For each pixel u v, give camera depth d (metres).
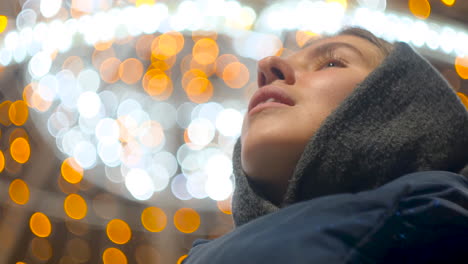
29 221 2.29
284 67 0.96
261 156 0.86
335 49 0.99
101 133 2.53
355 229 0.57
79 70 2.36
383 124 0.83
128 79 2.52
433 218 0.60
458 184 0.69
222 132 2.74
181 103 2.76
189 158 2.74
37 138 2.32
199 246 0.91
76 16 1.87
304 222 0.62
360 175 0.81
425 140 0.84
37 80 2.05
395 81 0.86
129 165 2.63
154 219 2.58
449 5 1.84
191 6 1.91
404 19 1.76
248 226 0.72
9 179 2.30
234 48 2.39
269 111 0.88
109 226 2.46
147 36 2.47
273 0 1.89
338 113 0.82
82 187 2.50
